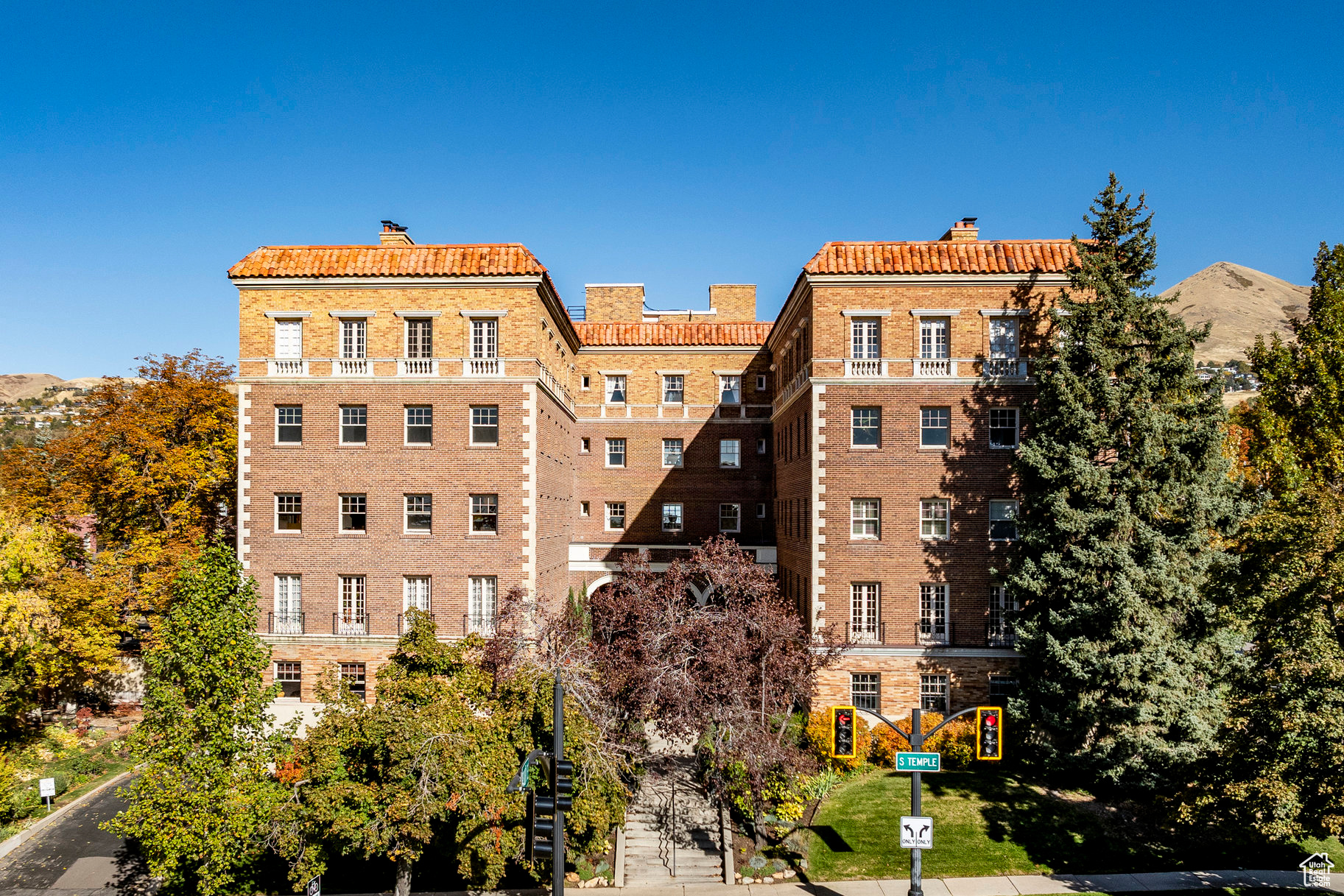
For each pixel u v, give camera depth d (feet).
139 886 90.02
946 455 115.85
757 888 83.61
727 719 87.15
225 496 161.48
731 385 183.01
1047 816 91.66
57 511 149.28
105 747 127.24
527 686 81.56
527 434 121.39
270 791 76.33
